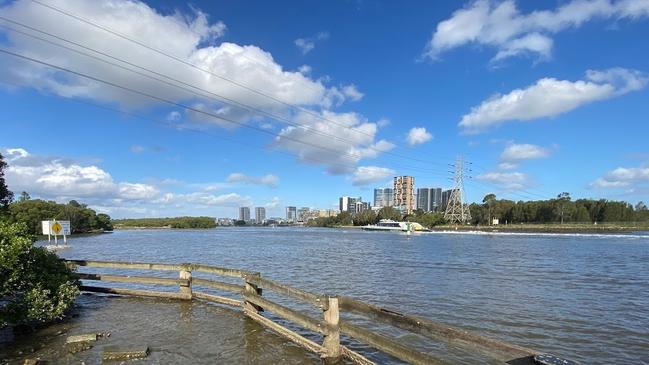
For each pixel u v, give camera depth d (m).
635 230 138.88
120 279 15.77
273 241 81.12
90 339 10.55
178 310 13.84
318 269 31.28
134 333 11.26
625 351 11.64
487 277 26.72
